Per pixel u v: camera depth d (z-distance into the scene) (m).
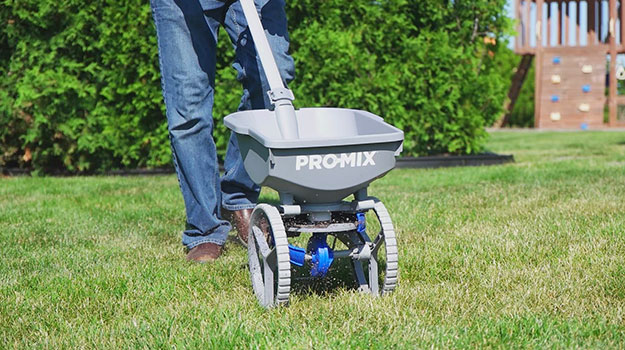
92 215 4.81
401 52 7.58
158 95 7.05
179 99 3.42
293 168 2.45
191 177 3.47
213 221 3.51
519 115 18.30
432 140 7.95
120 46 6.94
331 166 2.48
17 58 6.93
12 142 7.22
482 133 7.93
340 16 7.45
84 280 3.09
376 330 2.36
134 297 2.84
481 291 2.79
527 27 16.38
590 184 5.57
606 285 2.80
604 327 2.34
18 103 6.77
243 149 2.74
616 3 16.48
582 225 3.96
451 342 2.25
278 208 2.69
